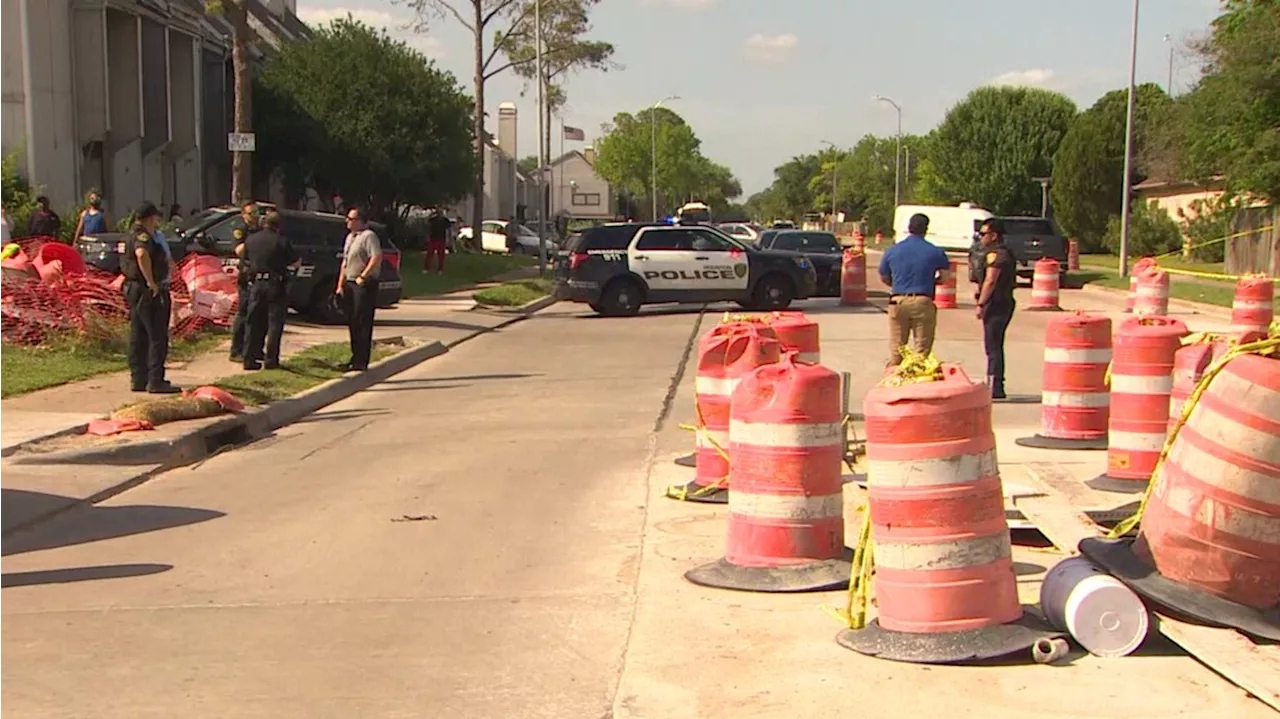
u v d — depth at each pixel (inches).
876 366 767.1
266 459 487.5
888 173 5265.8
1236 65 1437.0
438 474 448.8
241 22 1147.3
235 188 1154.7
